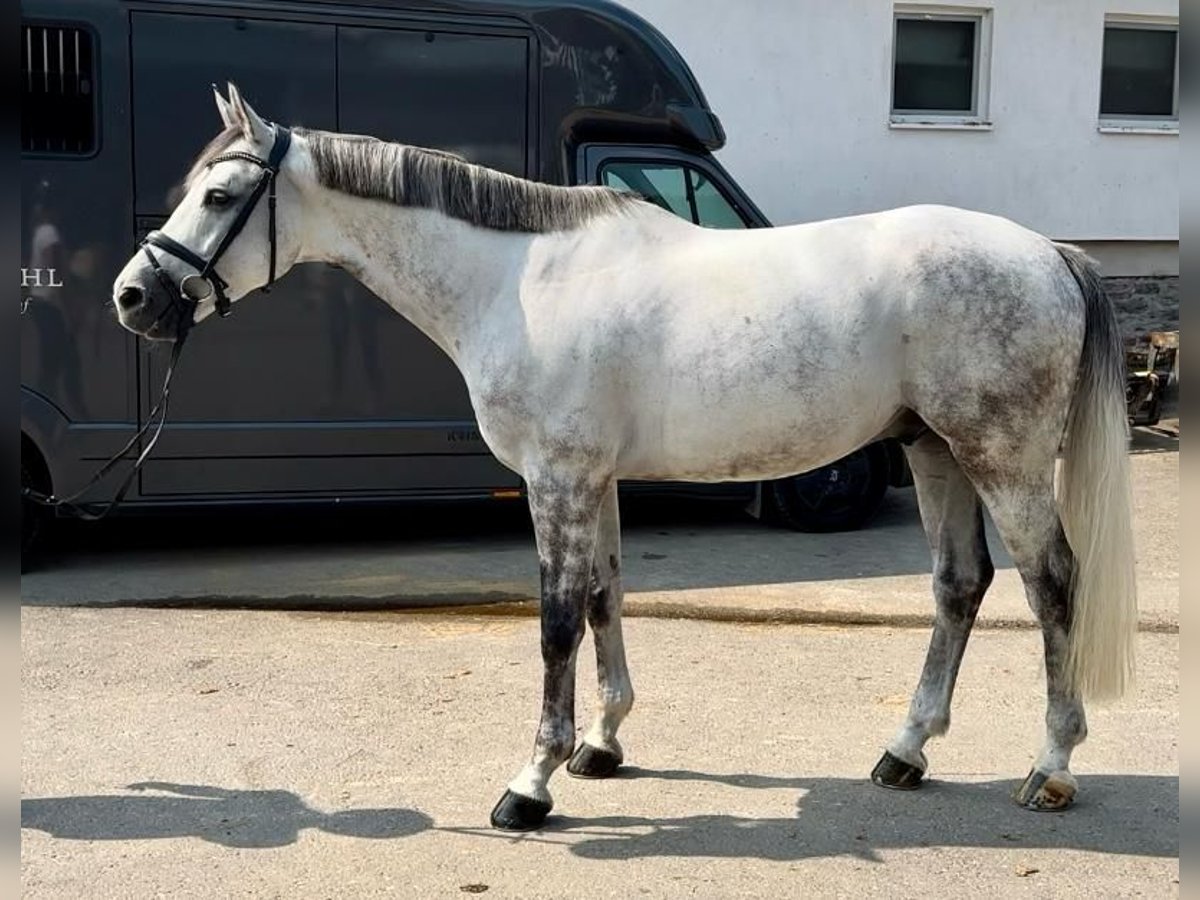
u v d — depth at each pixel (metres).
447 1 6.65
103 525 7.80
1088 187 11.02
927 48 10.77
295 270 6.53
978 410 3.50
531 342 3.56
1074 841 3.53
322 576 6.50
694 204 7.02
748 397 3.51
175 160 6.38
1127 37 11.24
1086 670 3.57
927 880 3.30
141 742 4.28
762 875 3.33
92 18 6.25
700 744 4.27
